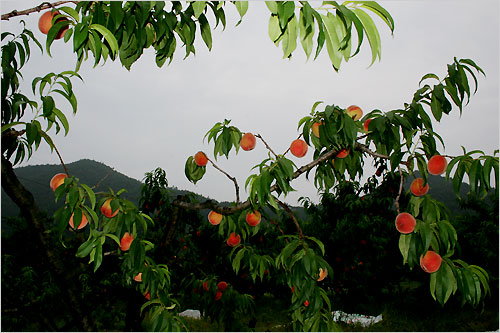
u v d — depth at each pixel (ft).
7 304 11.65
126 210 5.23
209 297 9.31
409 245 5.19
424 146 5.78
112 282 13.21
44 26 4.50
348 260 18.33
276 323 16.51
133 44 5.08
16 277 12.72
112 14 3.86
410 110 5.62
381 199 16.96
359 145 5.81
